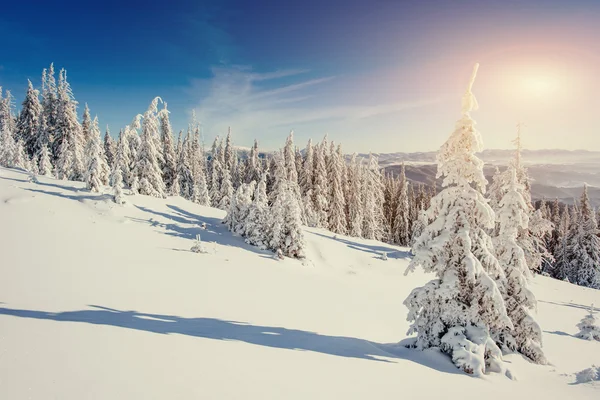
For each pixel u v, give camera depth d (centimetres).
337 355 845
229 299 1377
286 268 2606
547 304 2812
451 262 1045
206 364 620
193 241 2608
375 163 6212
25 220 2019
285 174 5091
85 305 922
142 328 793
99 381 491
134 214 2770
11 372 477
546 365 1153
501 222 1358
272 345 843
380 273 3394
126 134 3878
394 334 1393
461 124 1055
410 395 651
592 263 4638
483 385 803
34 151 4859
